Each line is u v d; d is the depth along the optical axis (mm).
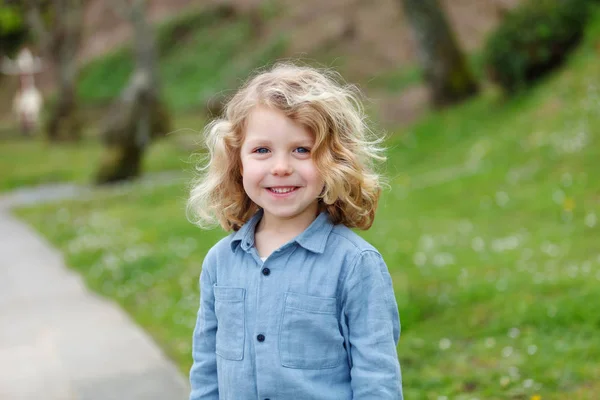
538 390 3504
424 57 13461
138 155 14086
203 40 26844
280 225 2055
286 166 1941
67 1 21969
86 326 5711
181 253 7391
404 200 8945
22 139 23750
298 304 1932
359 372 1898
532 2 11625
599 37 10805
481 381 3678
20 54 25828
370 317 1924
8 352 5195
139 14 14461
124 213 10531
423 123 12695
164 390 4332
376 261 1977
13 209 12648
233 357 1979
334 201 2010
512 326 4328
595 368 3660
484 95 12812
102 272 7219
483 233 6910
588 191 7531
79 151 20047
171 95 24188
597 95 9781
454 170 9953
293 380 1902
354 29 22688
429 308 4855
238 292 2008
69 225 10180
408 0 13422
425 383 3717
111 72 28094
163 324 5535
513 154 9547
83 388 4438
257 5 26531
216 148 2098
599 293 4500
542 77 11484
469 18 20469
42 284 7227
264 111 1963
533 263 5613
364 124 2324
